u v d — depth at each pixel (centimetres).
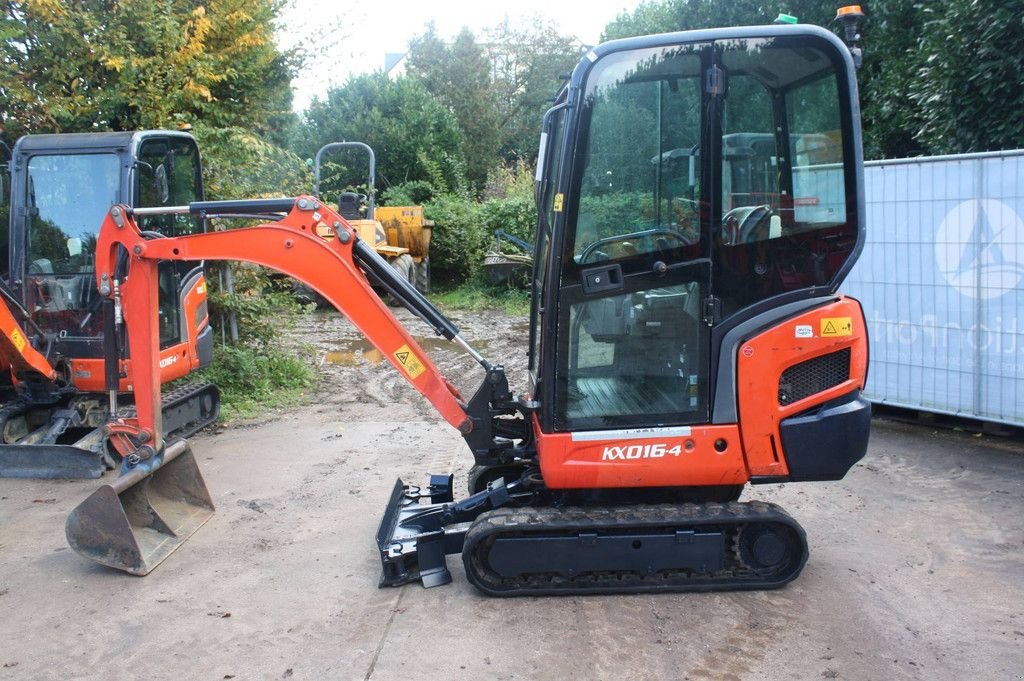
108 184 675
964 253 664
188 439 746
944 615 402
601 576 430
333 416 832
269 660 372
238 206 450
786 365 407
